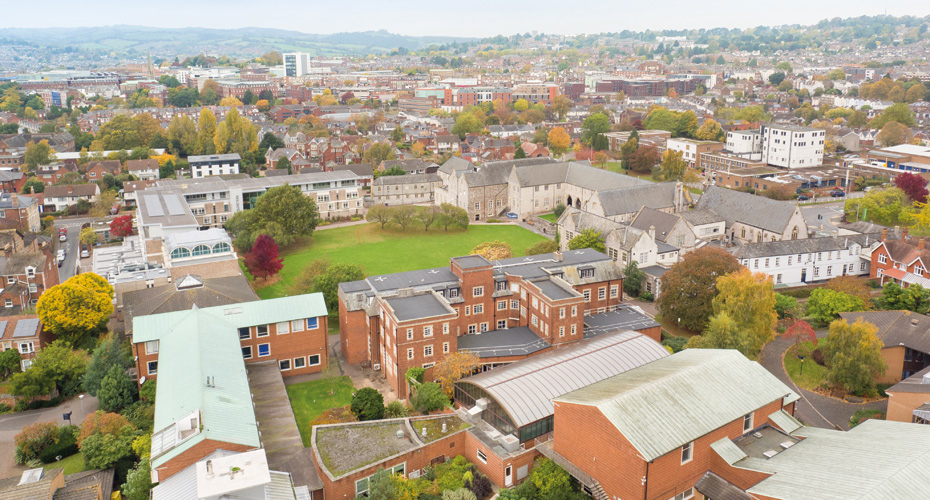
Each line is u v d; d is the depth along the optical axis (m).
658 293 147.38
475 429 89.19
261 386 104.38
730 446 76.38
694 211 189.50
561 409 80.44
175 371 91.94
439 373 103.56
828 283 141.62
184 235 164.50
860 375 101.00
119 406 101.62
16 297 146.50
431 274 124.62
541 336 116.25
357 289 120.06
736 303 114.69
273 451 86.44
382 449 84.31
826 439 77.62
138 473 77.75
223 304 122.19
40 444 93.38
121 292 145.00
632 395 77.44
